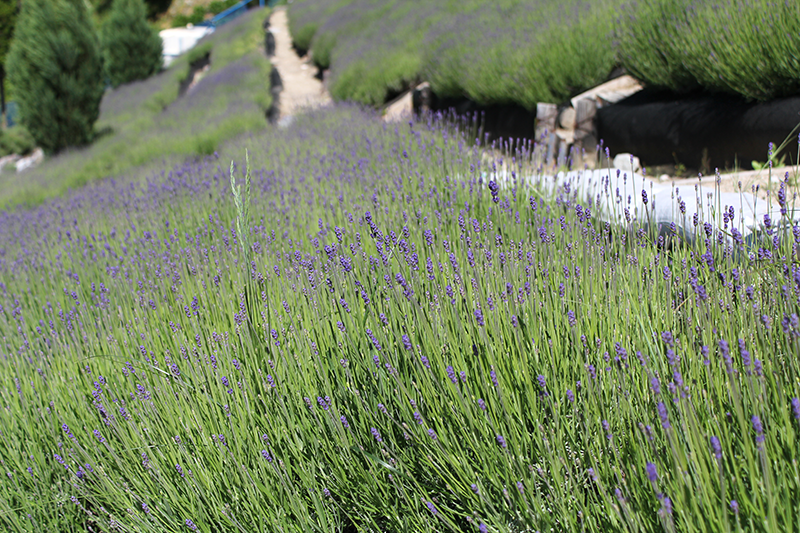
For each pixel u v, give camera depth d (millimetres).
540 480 1680
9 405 2824
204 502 1982
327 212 4320
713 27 5082
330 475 2008
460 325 1904
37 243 6070
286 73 22922
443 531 1707
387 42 15000
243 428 2045
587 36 7020
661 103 5758
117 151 13680
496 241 2824
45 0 16078
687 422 1412
